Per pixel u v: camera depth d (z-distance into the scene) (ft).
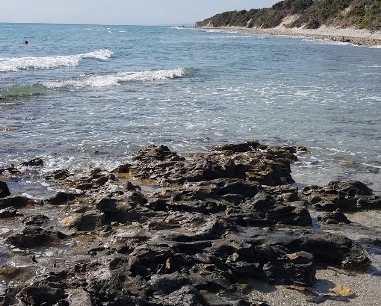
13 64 119.03
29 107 73.00
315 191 40.78
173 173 41.81
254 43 269.64
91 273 24.52
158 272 25.38
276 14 471.62
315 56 185.47
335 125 68.08
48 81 95.40
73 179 41.93
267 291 26.21
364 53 201.26
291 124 67.87
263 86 102.89
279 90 97.76
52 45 211.20
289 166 46.16
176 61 154.40
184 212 32.96
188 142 56.85
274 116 72.59
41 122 64.08
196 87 99.19
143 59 157.58
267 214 33.91
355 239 33.40
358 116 74.18
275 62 159.12
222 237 29.68
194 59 163.53
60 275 24.68
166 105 78.89
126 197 34.47
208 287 25.22
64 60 135.13
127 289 22.98
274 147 53.67
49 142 54.85
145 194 36.55
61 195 37.29
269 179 41.88
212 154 48.93
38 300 22.36
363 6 337.31
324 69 139.95
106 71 119.34
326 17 375.66
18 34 313.32
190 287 23.62
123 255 25.90
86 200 36.76
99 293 22.47
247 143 53.06
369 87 104.32
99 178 41.01
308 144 58.29
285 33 397.60
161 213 33.04
